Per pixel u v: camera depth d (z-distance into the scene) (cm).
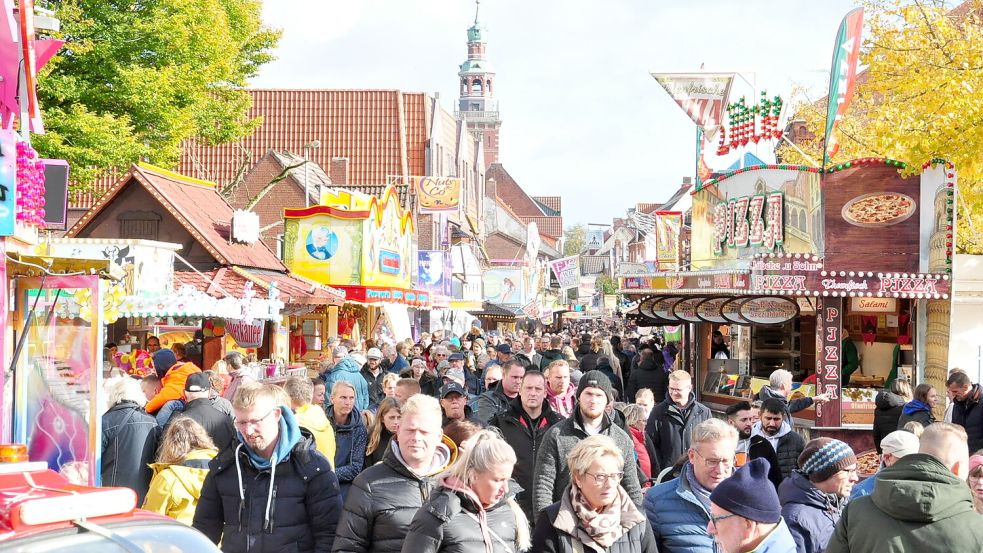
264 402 620
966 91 1681
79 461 882
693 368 2244
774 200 1844
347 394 912
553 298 7875
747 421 923
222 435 894
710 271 1841
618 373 1802
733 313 1869
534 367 890
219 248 2348
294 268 2992
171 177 2566
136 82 2492
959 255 1772
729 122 2158
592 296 8800
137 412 893
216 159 5612
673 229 3547
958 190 2017
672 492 646
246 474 629
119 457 880
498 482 542
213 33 2781
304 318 2925
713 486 637
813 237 1733
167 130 2697
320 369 1606
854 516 527
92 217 2414
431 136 6122
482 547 535
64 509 360
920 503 500
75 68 2506
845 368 1792
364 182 5747
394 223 3391
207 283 2227
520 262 7562
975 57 1814
